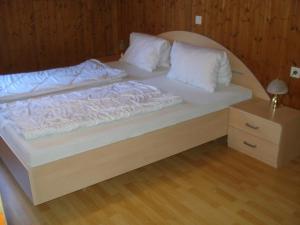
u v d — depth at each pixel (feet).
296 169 9.38
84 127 7.98
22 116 8.25
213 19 11.65
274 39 10.00
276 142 9.18
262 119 9.34
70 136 7.58
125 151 8.28
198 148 10.59
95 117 8.22
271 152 9.41
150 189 8.53
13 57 14.48
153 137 8.71
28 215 7.56
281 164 9.52
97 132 7.78
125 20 16.26
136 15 15.43
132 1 15.43
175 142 9.27
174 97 9.54
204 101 9.80
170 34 13.60
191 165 9.63
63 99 9.38
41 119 8.04
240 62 11.07
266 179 8.91
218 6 11.34
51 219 7.47
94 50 16.61
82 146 7.51
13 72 14.66
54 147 7.14
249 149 10.02
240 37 10.92
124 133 8.11
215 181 8.84
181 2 12.78
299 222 7.33
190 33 12.62
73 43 15.88
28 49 14.75
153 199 8.13
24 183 7.46
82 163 7.64
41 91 10.50
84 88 11.07
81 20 15.75
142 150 8.61
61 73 11.90
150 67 12.74
